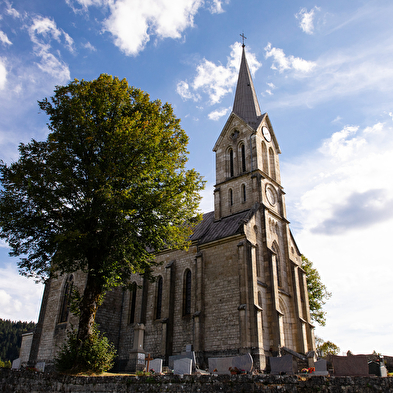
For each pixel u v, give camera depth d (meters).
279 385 14.78
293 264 44.34
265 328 36.69
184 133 31.44
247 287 36.06
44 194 25.12
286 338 40.44
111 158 26.66
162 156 28.53
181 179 28.75
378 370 19.27
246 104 52.91
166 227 27.69
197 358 35.78
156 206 26.83
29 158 26.20
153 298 44.94
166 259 45.75
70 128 26.69
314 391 13.94
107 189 24.44
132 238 26.22
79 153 27.27
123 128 26.39
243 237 38.47
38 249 26.75
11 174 24.91
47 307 50.97
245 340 33.66
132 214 26.08
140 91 30.61
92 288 26.78
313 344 42.16
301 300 44.56
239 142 49.16
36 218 25.61
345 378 13.72
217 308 37.47
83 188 26.38
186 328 39.69
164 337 39.91
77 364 23.94
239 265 37.28
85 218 24.81
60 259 24.77
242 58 59.28
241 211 44.88
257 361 32.34
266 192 45.75
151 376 18.23
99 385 19.56
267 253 40.44
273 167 49.94
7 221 24.66
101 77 28.97
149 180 27.83
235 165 48.66
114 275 27.67
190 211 29.58
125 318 46.69
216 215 46.72
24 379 19.88
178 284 43.03
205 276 40.03
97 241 25.27
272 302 37.91
